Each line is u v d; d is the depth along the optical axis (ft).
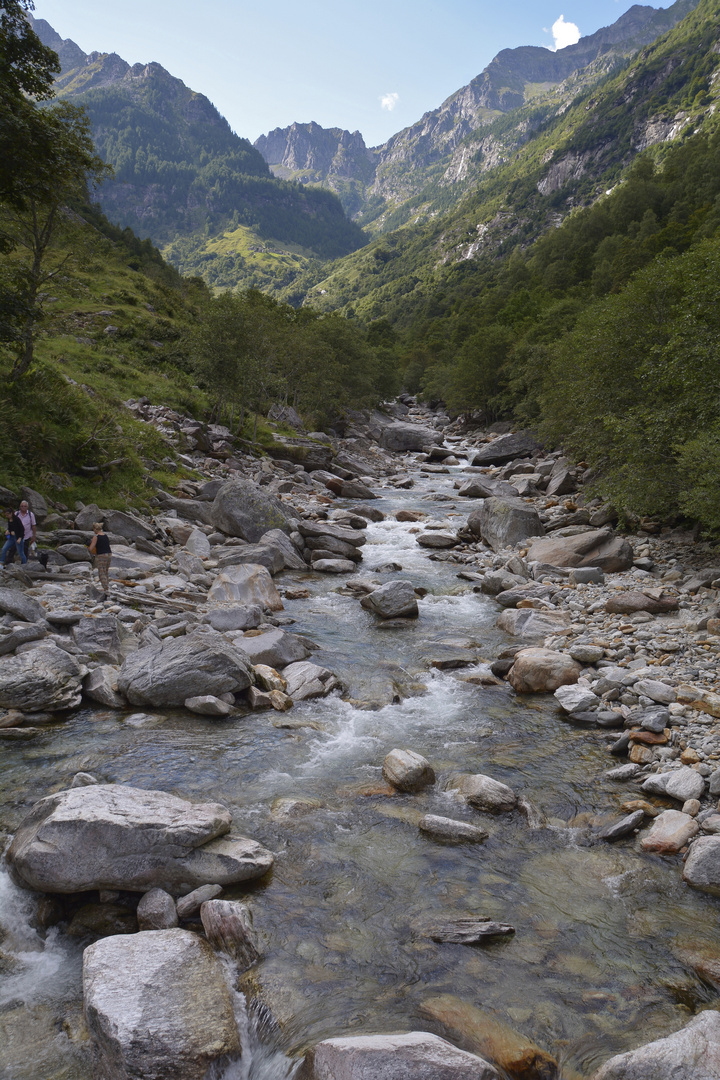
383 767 35.17
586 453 124.77
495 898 25.66
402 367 511.40
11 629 44.50
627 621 58.08
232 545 85.10
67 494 82.12
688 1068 16.78
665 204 521.24
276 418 208.64
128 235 490.08
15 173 79.36
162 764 34.58
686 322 73.41
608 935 23.71
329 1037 19.19
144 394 162.71
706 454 62.85
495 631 59.41
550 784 34.19
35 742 36.37
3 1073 18.15
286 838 28.89
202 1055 18.11
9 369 93.45
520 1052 18.78
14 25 78.48
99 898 24.97
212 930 22.77
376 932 23.66
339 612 63.98
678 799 31.91
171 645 43.91
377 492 146.20
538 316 319.68
